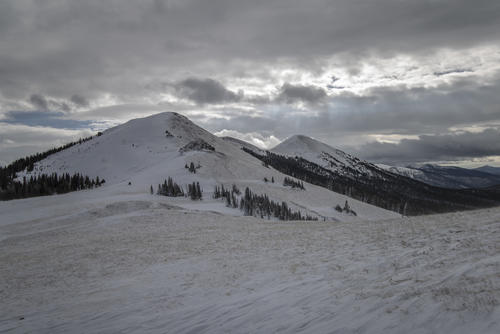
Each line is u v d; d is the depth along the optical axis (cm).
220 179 15025
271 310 862
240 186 14412
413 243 1352
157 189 11475
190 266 1639
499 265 786
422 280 833
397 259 1138
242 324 802
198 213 4519
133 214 4438
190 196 10606
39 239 3294
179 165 15588
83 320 992
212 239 2459
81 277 1659
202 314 927
